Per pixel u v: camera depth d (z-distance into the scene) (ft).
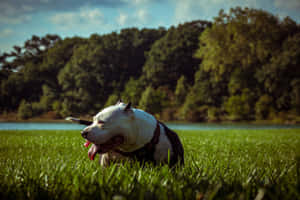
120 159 11.32
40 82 293.84
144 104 230.07
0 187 8.31
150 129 10.78
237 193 7.64
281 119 186.91
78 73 268.82
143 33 313.73
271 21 205.67
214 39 215.72
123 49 290.15
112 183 8.30
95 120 10.25
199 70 242.17
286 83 193.36
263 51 202.18
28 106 258.78
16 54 326.24
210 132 59.57
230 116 203.82
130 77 278.26
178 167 11.33
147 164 10.91
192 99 221.66
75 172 10.00
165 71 262.47
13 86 285.43
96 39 300.61
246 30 207.21
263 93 205.36
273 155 22.40
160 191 7.43
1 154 21.56
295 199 7.29
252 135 49.93
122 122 10.12
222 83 224.33
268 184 8.32
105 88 268.82
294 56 187.62
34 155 20.77
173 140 11.58
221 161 16.34
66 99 250.98
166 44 269.85
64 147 26.66
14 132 54.80
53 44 346.13
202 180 9.00
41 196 7.70
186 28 280.51
